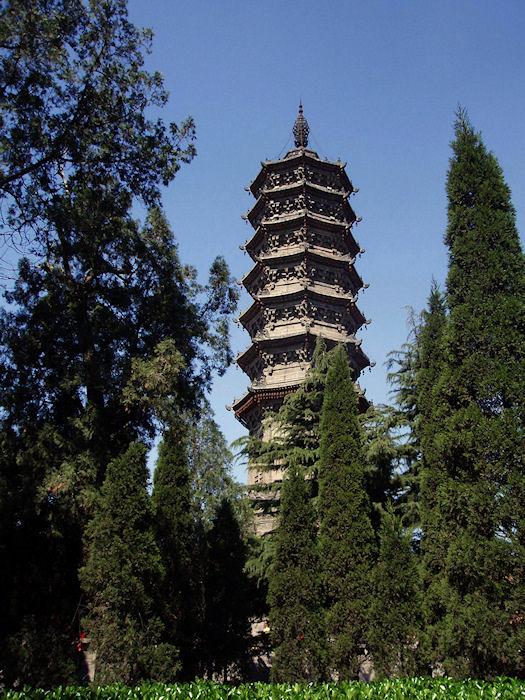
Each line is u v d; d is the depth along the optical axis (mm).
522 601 16484
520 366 18469
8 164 21953
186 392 25281
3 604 21141
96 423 23016
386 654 19406
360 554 21531
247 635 28375
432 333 27297
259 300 45375
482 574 16812
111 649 18484
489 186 21062
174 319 25047
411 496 29250
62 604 21484
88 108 23062
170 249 26781
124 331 24453
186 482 28656
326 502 22797
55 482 21438
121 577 18938
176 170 24750
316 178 49312
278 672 19797
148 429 25406
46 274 25266
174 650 19516
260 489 29641
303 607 20422
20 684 18922
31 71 21828
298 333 43375
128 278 25938
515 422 17750
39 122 21828
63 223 22766
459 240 20750
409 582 20453
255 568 27594
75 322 24328
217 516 30609
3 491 22188
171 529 26875
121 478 20594
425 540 22609
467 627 16688
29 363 23734
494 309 19328
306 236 46875
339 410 24359
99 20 22859
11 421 23609
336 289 46438
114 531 19750
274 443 30078
